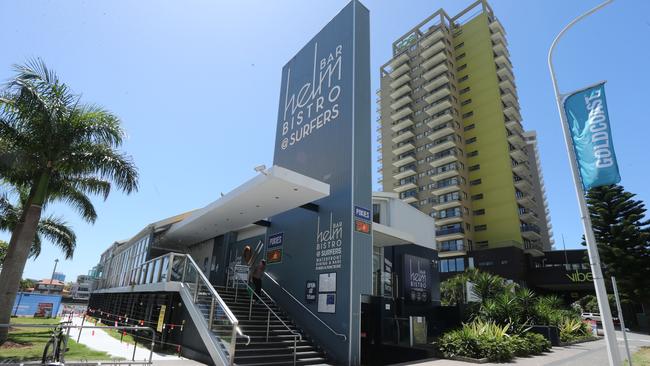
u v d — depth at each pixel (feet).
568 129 26.66
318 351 39.68
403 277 58.03
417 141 228.84
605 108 24.84
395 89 256.93
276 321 43.93
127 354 37.11
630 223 98.78
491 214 189.98
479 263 173.78
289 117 61.11
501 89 216.95
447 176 204.33
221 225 61.05
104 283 102.94
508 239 180.14
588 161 24.79
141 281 57.16
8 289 39.73
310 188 41.34
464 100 222.48
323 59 56.24
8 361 29.71
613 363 21.95
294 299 46.75
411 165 225.35
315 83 56.59
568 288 177.47
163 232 73.05
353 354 37.93
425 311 57.77
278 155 61.00
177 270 45.55
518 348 41.91
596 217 106.32
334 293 41.47
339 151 47.91
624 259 96.22
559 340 54.03
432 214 203.62
